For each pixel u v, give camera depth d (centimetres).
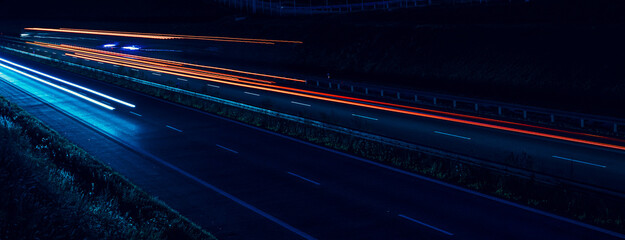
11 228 1146
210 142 3216
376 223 1958
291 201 2206
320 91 5228
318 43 7588
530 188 2202
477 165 2444
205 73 6494
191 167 2705
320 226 1944
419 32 6619
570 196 2084
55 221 1279
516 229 1881
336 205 2150
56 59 7188
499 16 6556
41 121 3697
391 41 6788
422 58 6209
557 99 4716
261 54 7894
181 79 5866
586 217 1969
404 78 6075
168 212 1925
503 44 5697
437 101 4638
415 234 1852
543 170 2588
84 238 1265
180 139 3297
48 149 2327
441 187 2352
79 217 1372
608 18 5569
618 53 4828
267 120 3675
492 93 5084
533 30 5666
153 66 7050
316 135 3281
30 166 1609
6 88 5250
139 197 1997
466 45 5997
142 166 2722
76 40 10081
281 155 2916
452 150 2967
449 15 7062
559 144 3083
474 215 2020
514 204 2127
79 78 5969
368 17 8000
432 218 1997
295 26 8400
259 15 10019
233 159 2844
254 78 6141
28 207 1262
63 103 4481
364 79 6288
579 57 5031
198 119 3881
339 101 4606
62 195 1497
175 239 1655
